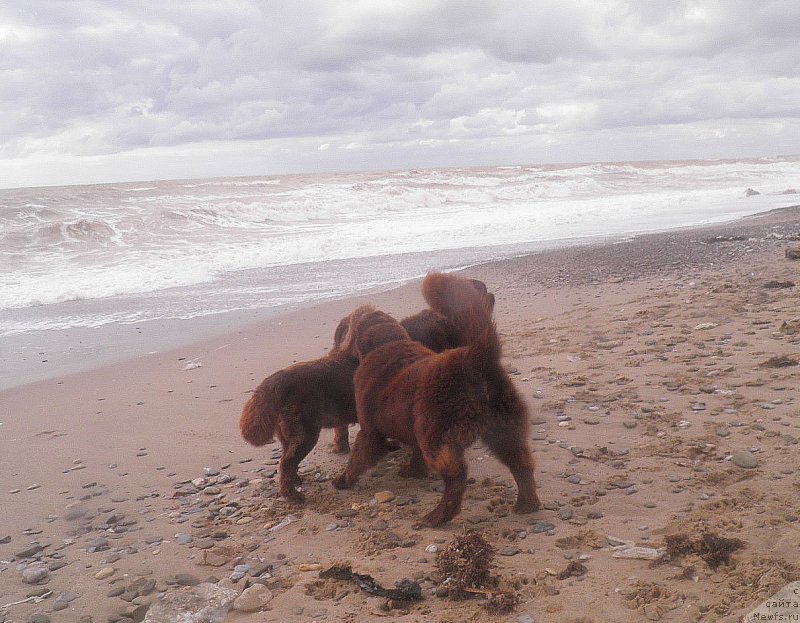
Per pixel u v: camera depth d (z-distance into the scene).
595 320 6.12
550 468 3.29
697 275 7.68
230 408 4.69
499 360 2.86
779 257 8.20
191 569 2.74
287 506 3.26
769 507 2.67
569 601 2.22
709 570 2.30
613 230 14.57
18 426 4.57
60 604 2.53
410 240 14.10
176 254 12.34
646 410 3.86
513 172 36.59
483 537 2.70
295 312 7.66
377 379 3.18
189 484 3.59
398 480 3.49
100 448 4.12
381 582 2.45
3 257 12.04
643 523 2.70
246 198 20.22
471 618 2.20
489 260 10.82
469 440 2.81
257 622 2.29
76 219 15.11
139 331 7.17
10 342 6.89
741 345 4.75
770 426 3.44
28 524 3.24
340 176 34.62
